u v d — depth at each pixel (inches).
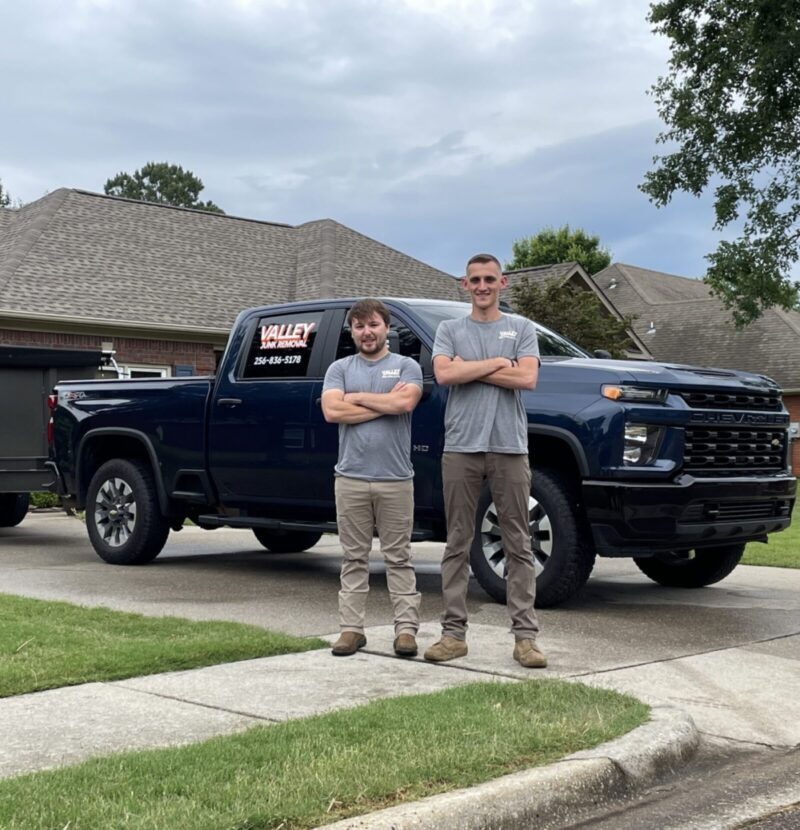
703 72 1052.5
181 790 134.4
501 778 141.0
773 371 1398.9
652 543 269.0
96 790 134.0
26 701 184.1
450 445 220.2
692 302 1606.8
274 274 927.7
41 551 429.1
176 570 366.9
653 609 289.9
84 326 757.9
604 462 265.4
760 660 225.9
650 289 1740.9
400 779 138.9
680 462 268.7
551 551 277.7
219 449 340.8
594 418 267.6
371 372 228.4
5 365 445.4
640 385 268.8
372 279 952.3
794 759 165.0
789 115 1017.5
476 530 287.9
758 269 1044.5
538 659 211.8
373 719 165.8
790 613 286.4
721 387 279.9
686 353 1507.1
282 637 234.5
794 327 1461.6
